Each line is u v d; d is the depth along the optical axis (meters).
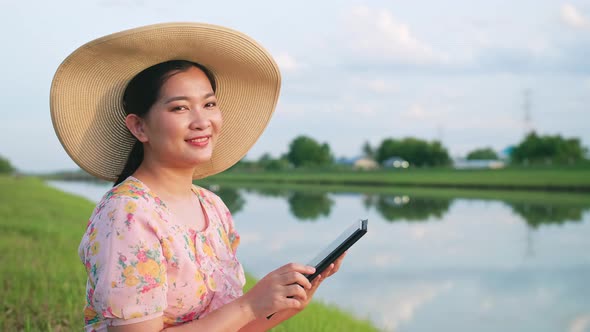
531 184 52.91
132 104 1.93
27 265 6.93
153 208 1.81
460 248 18.16
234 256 2.12
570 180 54.75
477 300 11.62
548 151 98.75
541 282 13.55
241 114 2.34
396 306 10.79
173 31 1.85
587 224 24.42
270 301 1.74
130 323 1.68
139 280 1.69
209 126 1.91
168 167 1.96
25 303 5.01
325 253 1.82
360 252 17.06
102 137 2.09
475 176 69.94
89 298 1.75
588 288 12.88
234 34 1.99
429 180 67.88
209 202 2.14
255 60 2.14
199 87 1.90
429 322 9.88
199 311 1.87
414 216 28.33
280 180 85.06
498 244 19.11
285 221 24.80
